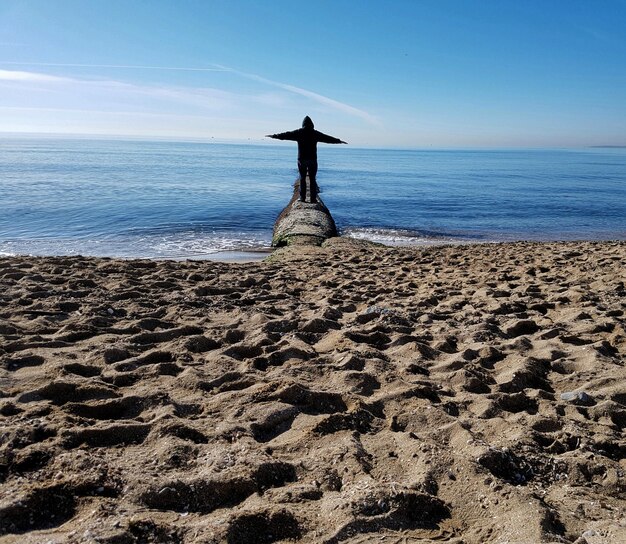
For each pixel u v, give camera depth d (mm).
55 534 2061
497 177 59375
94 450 2783
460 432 3029
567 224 21453
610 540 2080
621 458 2961
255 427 3133
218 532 2084
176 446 2785
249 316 5445
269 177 47125
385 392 3662
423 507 2367
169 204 23500
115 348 4254
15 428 2850
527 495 2412
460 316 5715
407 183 45156
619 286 7125
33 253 12961
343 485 2553
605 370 4129
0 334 4562
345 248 11516
